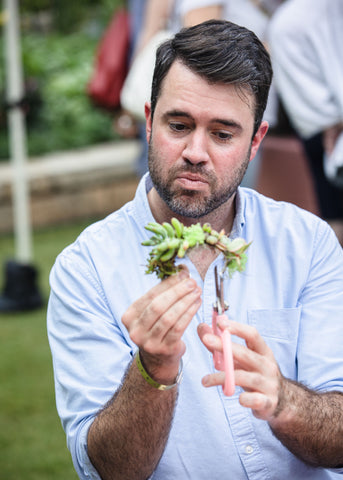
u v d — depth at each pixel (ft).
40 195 24.50
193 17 13.42
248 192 7.06
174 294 5.06
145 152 16.37
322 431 5.87
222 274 5.44
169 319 5.04
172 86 6.00
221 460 6.24
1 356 14.70
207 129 6.01
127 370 5.80
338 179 13.62
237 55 5.94
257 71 6.09
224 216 6.68
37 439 11.48
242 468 6.27
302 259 6.76
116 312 6.48
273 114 14.98
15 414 12.28
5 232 24.11
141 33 18.39
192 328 6.38
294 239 6.82
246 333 5.34
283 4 13.96
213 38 5.95
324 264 6.86
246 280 6.64
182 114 5.96
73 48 34.24
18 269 17.31
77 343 6.37
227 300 6.56
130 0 19.94
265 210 6.95
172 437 6.24
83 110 30.58
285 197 17.40
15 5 16.44
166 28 15.80
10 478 10.33
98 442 5.81
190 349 6.32
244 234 6.84
